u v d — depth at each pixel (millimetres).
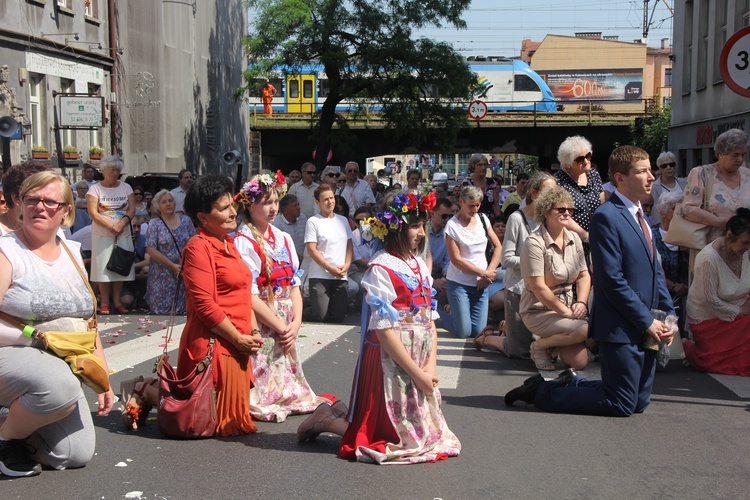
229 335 5723
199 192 5719
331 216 11203
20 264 4844
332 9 30422
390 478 4957
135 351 8898
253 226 6340
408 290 5191
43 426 4949
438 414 5395
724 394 7160
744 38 8062
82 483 4840
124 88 25984
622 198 6438
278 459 5305
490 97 50406
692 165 24797
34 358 4750
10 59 19266
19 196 5109
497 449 5559
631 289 6266
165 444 5625
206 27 34719
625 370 6312
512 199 13523
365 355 5316
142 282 12891
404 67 31438
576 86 88875
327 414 5586
